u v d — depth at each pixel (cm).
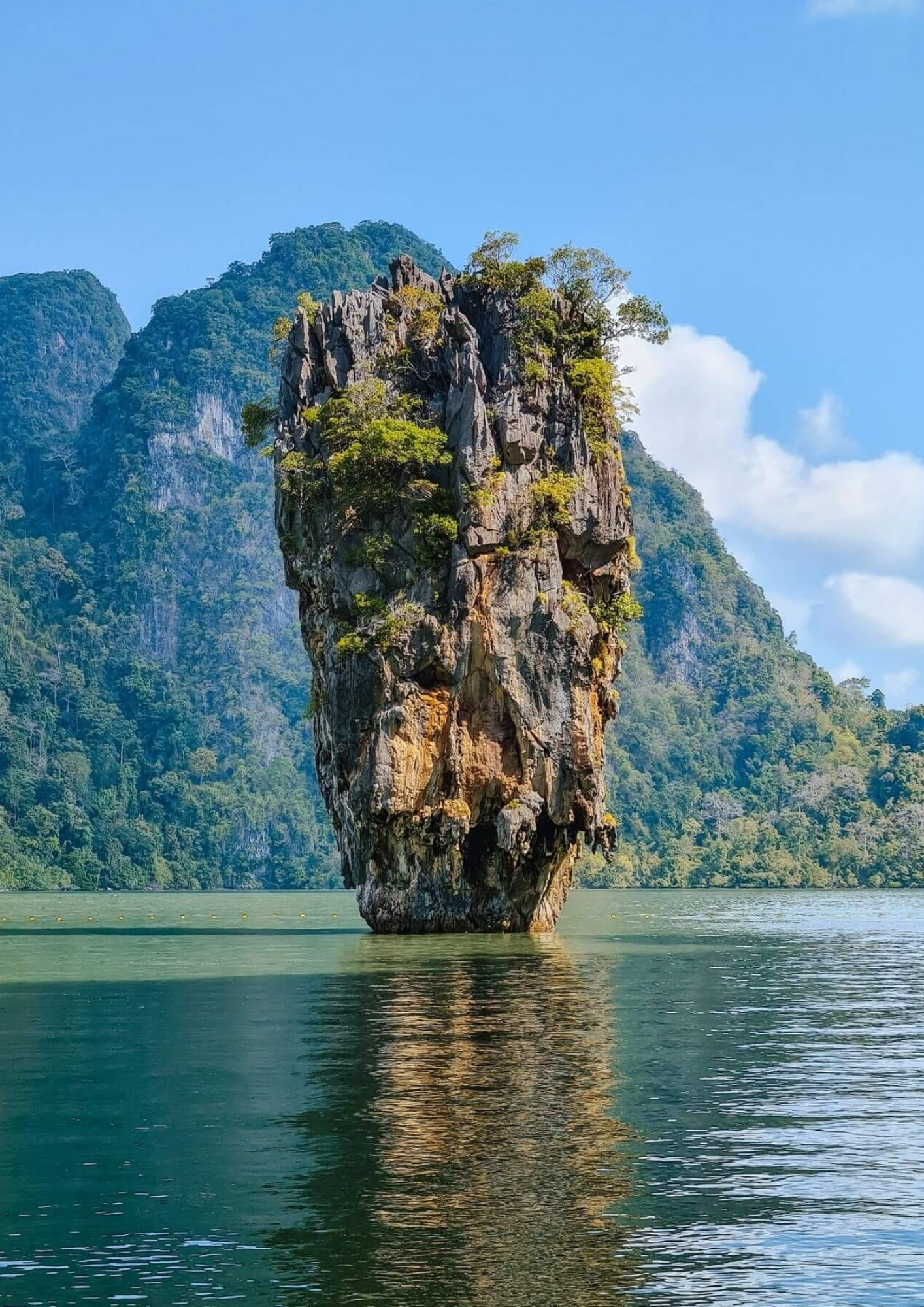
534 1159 2503
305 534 7950
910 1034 3903
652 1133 2689
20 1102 2950
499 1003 4522
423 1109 2877
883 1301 1898
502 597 7394
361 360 8038
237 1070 3278
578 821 7525
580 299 7975
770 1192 2322
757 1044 3712
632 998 4706
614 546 7644
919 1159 2517
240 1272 1989
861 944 7712
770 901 16200
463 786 7444
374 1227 2155
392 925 7756
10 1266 2014
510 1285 1948
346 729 7600
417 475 7662
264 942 7531
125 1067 3328
